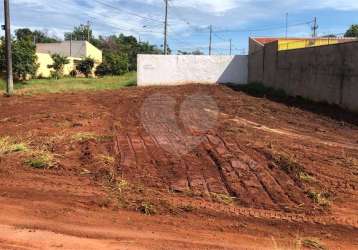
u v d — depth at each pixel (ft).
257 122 56.90
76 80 156.15
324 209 25.48
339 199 27.27
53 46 261.85
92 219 22.91
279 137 46.26
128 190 27.17
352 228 23.16
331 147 41.88
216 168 32.65
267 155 36.55
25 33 362.53
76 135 42.14
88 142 39.42
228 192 27.61
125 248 19.69
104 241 20.39
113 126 50.01
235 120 58.03
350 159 36.91
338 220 24.03
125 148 38.32
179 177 30.17
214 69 134.92
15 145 36.19
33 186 27.45
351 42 65.31
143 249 19.69
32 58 145.18
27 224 22.02
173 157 35.45
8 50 92.22
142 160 34.19
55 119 53.93
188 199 26.16
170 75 133.59
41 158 32.53
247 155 36.58
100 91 103.09
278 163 34.12
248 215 24.23
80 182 28.45
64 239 20.42
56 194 26.17
